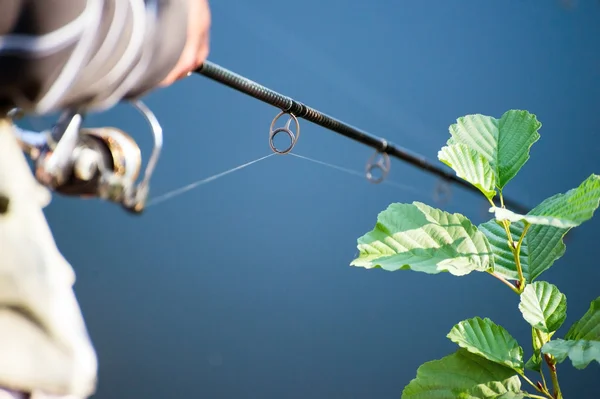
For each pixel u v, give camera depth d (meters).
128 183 0.61
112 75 0.53
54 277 0.55
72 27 0.51
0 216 0.54
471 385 0.70
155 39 0.54
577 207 0.66
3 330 0.54
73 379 0.55
